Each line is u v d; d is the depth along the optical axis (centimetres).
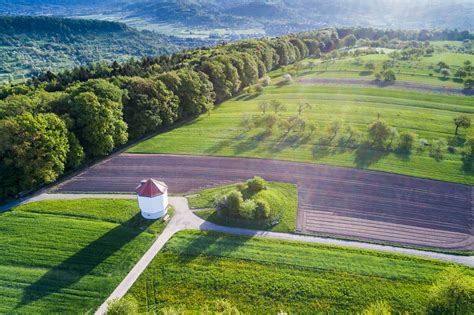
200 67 10919
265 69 14162
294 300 4019
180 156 7581
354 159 7319
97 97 7350
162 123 9150
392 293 4088
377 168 6962
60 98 7369
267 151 7750
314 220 5497
